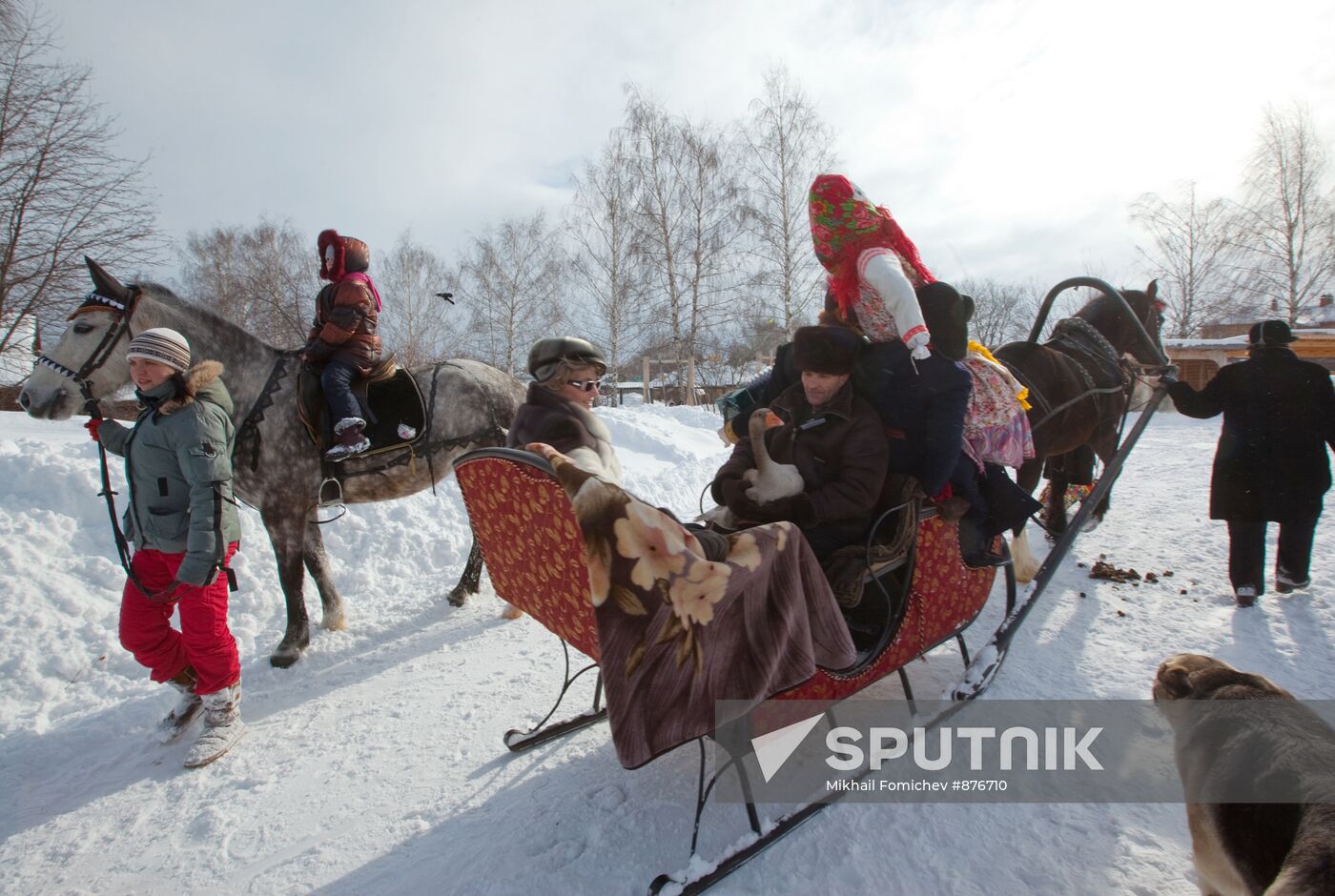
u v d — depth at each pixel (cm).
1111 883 245
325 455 470
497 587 303
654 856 272
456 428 530
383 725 387
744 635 238
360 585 601
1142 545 600
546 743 359
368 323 483
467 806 314
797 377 369
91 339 430
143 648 369
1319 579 498
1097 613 465
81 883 285
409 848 292
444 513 716
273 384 470
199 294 3091
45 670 442
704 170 2455
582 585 244
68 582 508
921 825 278
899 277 304
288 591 472
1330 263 2823
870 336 336
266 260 2644
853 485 289
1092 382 538
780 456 312
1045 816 280
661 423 1326
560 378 305
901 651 318
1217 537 611
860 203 329
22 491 586
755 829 266
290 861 290
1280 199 2883
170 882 283
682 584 221
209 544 348
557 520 238
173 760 367
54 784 352
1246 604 461
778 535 247
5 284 1395
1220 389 464
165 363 350
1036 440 503
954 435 306
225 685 371
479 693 416
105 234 1438
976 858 260
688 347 2420
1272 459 447
